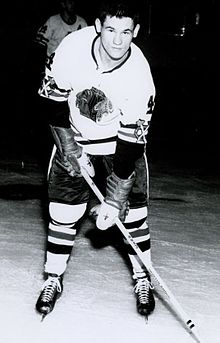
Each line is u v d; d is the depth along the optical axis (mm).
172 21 13734
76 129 3342
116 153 3242
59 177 3391
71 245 3533
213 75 13188
